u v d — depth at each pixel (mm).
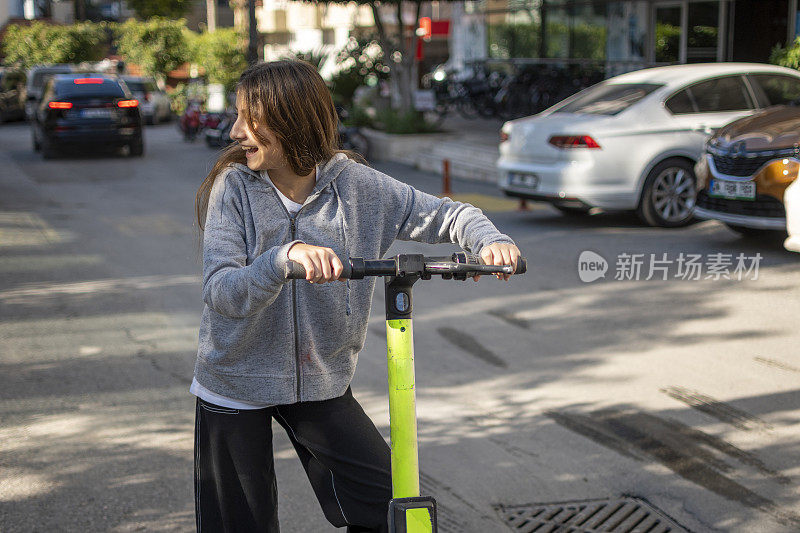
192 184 14594
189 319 6582
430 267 2057
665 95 10055
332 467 2463
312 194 2344
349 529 2523
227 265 2180
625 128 9773
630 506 3781
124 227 10523
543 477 4051
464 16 28812
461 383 5223
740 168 8266
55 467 4145
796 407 4785
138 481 3998
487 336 6105
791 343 5812
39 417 4734
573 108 10578
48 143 18109
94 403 4934
